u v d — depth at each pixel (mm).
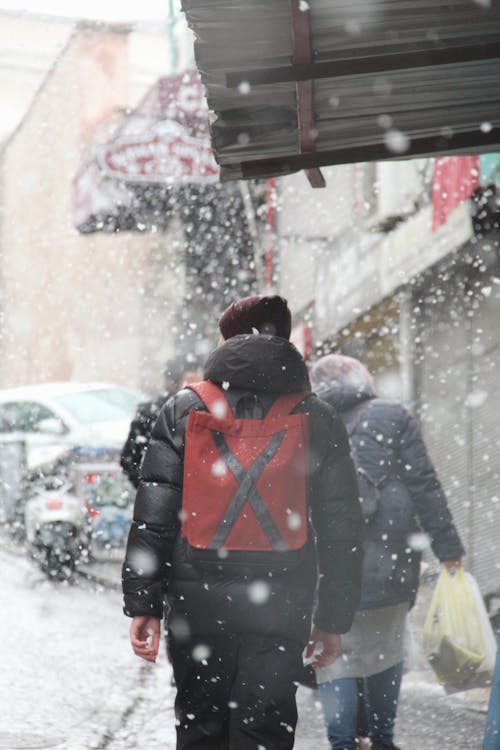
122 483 21234
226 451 6238
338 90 7078
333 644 6621
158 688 12047
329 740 8641
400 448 9156
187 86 32469
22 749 9289
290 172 7918
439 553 9281
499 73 6938
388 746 8992
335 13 6527
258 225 40344
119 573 20953
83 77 54656
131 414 26625
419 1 6484
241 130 7500
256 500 6172
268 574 6141
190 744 6262
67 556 20719
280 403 6422
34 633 15109
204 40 6746
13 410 26469
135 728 10312
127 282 49969
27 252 63125
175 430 6348
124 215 42156
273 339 6492
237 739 6090
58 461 21156
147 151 32344
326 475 6504
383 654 8844
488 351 20938
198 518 6148
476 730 10281
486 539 20719
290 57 6852
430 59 6805
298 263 35594
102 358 52375
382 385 28734
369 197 28547
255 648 6113
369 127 7488
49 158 59188
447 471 22859
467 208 19828
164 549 6242
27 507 21359
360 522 6539
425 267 22891
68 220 56469
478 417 21344
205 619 6125
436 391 23609
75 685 12070
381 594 8773
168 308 45438
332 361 9461
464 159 19875
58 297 57844
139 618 6203
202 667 6164
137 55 53344
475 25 6668
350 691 8609
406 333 24859
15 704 11070
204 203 41719
